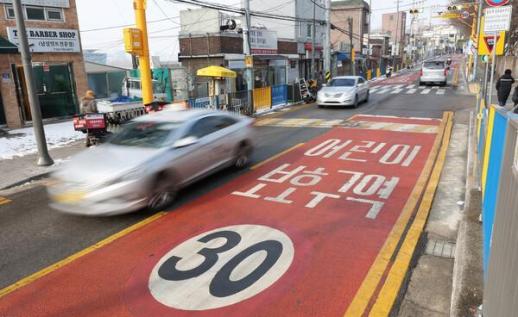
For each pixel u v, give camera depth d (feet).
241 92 58.29
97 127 38.47
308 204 21.70
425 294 13.61
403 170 27.76
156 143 22.90
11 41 47.19
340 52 140.36
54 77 52.75
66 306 13.51
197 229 18.99
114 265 16.03
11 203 24.09
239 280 14.56
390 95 79.61
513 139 9.30
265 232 18.38
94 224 20.16
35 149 37.96
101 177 19.72
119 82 86.94
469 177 25.16
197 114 26.04
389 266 15.34
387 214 20.16
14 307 13.56
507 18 25.72
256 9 109.40
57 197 20.31
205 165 25.16
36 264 16.43
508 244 8.37
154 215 20.97
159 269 15.55
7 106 47.83
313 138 39.50
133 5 42.22
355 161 30.35
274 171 28.22
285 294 13.66
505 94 55.72
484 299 10.97
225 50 79.97
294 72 107.86
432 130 41.98
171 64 111.45
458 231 17.99
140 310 13.12
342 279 14.48
